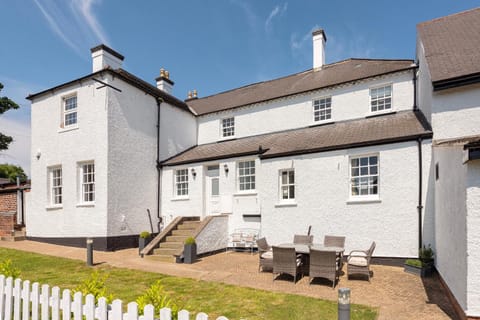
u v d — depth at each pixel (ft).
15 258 34.09
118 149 42.78
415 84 40.40
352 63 52.37
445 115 27.84
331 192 35.42
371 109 43.55
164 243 38.37
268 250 31.68
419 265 27.25
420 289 23.18
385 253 31.48
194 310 18.48
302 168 37.73
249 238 41.50
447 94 27.89
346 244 33.81
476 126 26.35
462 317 16.67
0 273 16.24
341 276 27.17
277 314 17.89
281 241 38.22
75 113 45.37
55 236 44.98
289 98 49.80
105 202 40.50
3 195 55.01
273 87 57.36
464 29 34.19
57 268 29.73
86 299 11.20
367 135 35.53
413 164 30.73
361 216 33.27
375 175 33.58
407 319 17.29
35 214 47.70
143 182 46.91
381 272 28.45
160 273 28.22
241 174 45.70
